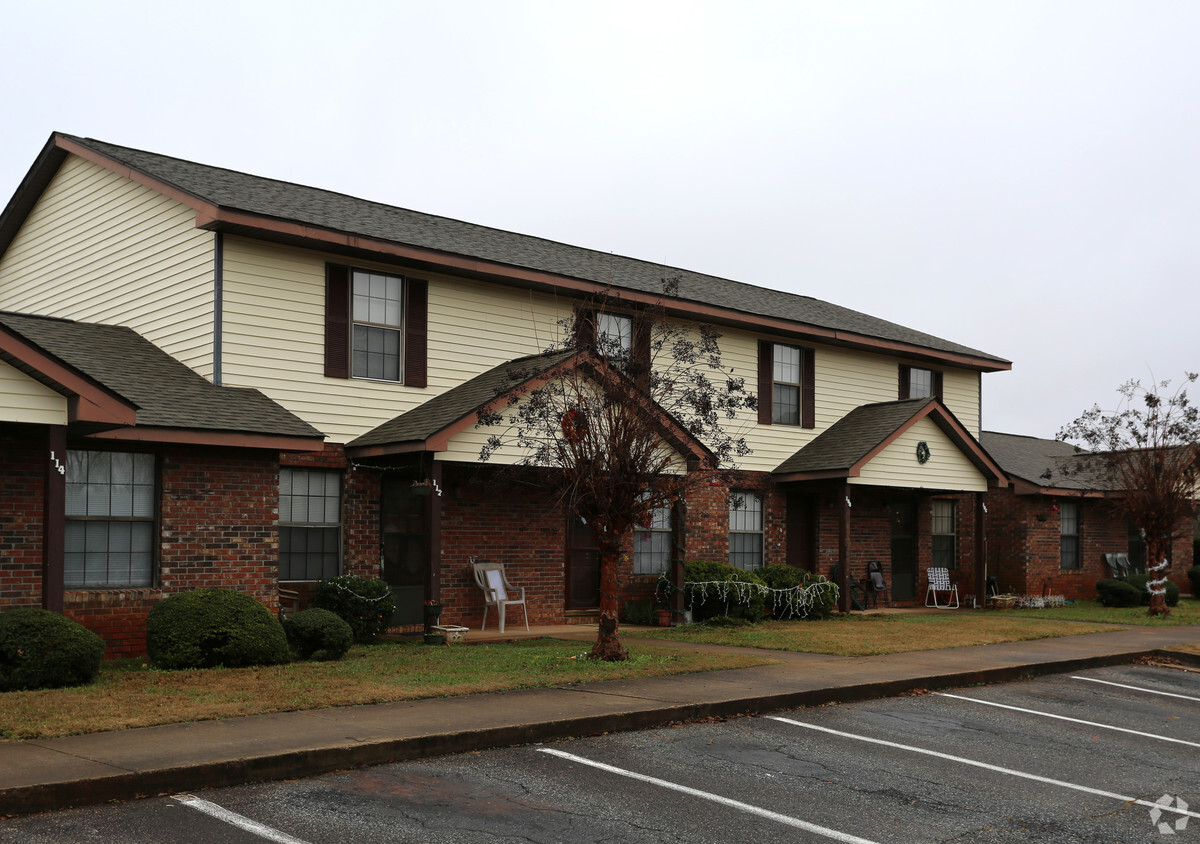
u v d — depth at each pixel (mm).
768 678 11633
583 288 17984
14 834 5812
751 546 21656
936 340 26328
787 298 25156
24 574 12258
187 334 14977
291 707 9039
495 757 7996
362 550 15719
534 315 18062
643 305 19000
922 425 22234
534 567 17766
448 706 9352
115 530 13016
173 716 8492
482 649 14062
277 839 5879
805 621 19703
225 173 17469
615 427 12711
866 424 22172
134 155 16781
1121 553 29656
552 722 8656
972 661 13625
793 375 22484
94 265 17156
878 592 23484
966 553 26125
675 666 12312
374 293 16156
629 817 6586
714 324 20609
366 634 14555
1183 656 15156
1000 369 26688
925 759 8516
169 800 6562
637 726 9227
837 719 10062
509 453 15438
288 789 6930
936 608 24047
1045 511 26891
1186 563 32531
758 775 7762
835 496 22875
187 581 13328
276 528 14141
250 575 13859
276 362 14953
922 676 12039
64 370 10664
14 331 10312
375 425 15945
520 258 17922
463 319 17094
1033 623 19625
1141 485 23188
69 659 10039
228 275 14562
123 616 12820
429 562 14875
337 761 7445
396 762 7730
